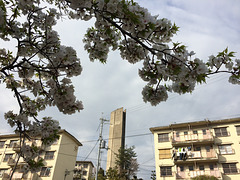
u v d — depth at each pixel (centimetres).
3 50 392
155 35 284
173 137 2391
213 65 273
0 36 325
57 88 322
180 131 2441
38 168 383
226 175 1997
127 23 260
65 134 2794
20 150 368
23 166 376
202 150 2223
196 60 257
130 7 245
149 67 299
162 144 2439
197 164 2159
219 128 2297
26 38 363
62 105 325
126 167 3631
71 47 333
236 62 265
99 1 246
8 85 394
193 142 2239
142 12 253
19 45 351
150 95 305
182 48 269
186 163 2200
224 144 2173
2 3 275
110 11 250
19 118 355
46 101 347
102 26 310
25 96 409
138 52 326
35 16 342
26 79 400
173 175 2170
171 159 2291
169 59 270
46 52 330
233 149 2102
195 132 2369
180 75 265
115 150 4772
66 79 328
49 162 2500
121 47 346
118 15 257
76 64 336
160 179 2202
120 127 5238
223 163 2072
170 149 2362
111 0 243
